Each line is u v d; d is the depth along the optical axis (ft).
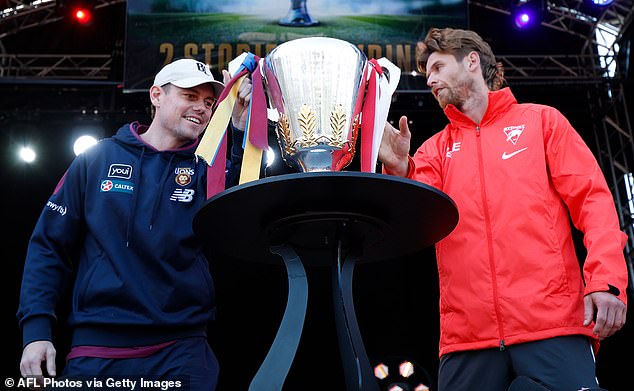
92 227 11.07
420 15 37.60
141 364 10.34
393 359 43.39
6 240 48.37
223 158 10.00
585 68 46.39
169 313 10.73
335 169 9.09
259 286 50.19
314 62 9.08
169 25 37.65
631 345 44.29
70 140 48.03
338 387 47.65
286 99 9.07
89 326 10.48
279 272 50.39
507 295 11.12
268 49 37.35
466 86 12.80
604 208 11.03
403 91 36.70
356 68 9.32
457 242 11.90
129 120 46.01
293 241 9.13
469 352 11.49
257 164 9.32
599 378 45.11
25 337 10.45
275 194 7.81
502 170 11.94
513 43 49.85
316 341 48.67
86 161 11.71
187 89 12.35
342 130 8.91
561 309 10.84
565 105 47.24
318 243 9.20
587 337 10.91
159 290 10.79
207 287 11.29
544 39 49.65
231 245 9.39
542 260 11.14
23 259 48.34
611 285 10.10
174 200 11.52
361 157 9.58
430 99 44.62
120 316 10.44
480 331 11.29
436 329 48.85
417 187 7.71
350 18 37.70
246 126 9.50
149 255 10.92
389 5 37.81
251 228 8.74
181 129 12.25
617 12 45.34
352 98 9.15
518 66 49.73
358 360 8.07
